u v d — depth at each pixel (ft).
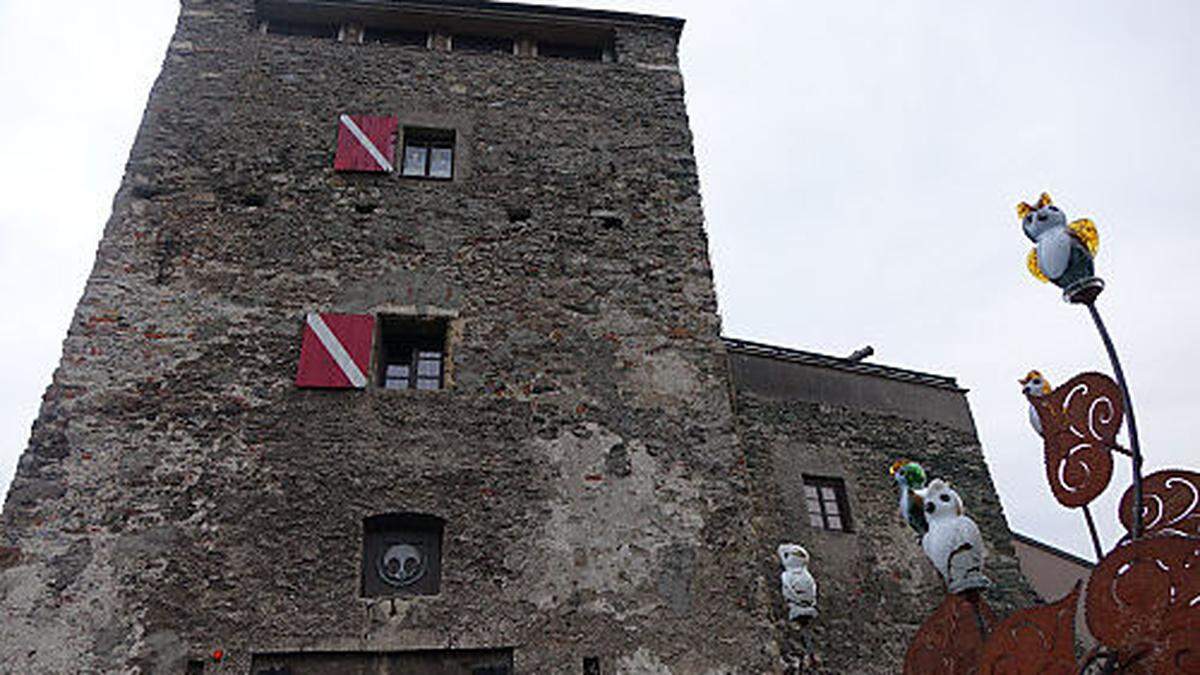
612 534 25.64
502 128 34.32
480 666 23.15
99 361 26.05
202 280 28.22
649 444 27.55
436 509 25.16
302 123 32.89
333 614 23.08
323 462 25.39
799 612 26.66
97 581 22.71
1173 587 15.67
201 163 31.14
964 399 43.62
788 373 40.50
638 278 31.22
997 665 18.31
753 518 26.84
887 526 37.73
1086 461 19.53
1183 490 19.29
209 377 26.37
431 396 27.17
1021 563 45.70
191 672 21.90
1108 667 16.46
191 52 33.96
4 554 22.66
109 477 24.23
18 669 21.34
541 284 30.32
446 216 31.37
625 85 36.83
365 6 36.37
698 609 24.86
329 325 27.84
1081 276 19.75
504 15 37.47
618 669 23.54
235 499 24.41
